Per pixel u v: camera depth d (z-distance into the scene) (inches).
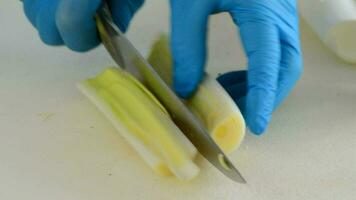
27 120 17.3
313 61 18.6
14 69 18.7
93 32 18.0
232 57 18.8
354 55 18.2
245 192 15.6
